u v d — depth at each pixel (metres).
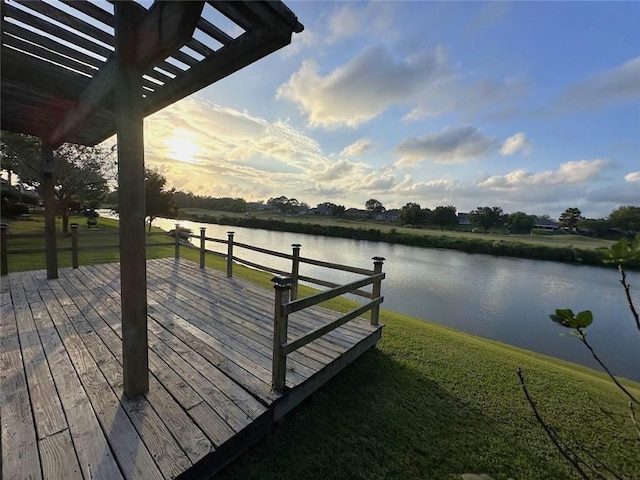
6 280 4.38
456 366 3.10
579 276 14.47
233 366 2.32
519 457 1.94
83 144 4.34
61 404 1.81
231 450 1.67
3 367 2.18
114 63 1.90
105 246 5.57
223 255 5.21
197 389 2.02
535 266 17.31
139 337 1.89
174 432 1.64
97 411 1.76
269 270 4.48
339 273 12.26
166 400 1.90
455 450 1.95
